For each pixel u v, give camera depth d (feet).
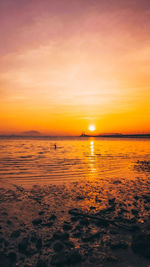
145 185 41.24
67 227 20.97
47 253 16.40
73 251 16.29
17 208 26.91
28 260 15.49
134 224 21.88
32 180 45.11
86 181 44.57
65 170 58.80
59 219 23.38
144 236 17.11
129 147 195.21
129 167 66.49
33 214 24.88
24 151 131.03
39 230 20.45
